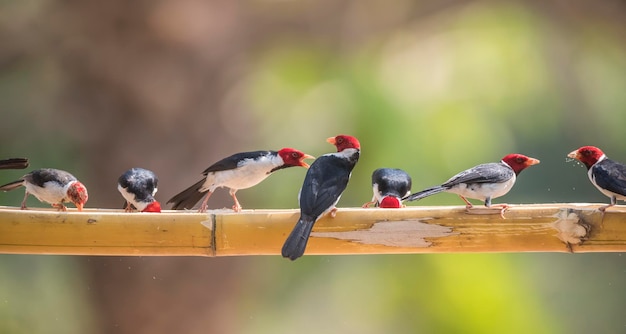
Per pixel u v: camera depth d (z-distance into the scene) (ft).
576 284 53.26
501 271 42.55
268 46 46.50
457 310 42.24
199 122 45.01
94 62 44.21
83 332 47.75
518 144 51.55
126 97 44.21
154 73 44.16
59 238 26.17
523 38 49.78
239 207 31.17
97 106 44.55
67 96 45.06
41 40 45.21
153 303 44.16
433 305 42.80
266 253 26.32
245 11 45.52
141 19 43.68
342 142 27.73
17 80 46.39
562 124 51.88
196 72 44.78
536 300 45.52
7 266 49.47
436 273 42.93
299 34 46.42
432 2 47.06
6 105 46.34
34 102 46.32
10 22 45.50
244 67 45.98
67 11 44.37
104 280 44.47
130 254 26.37
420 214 26.14
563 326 51.42
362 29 46.80
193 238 26.14
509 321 42.19
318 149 44.39
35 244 26.22
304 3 46.06
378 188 31.30
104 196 44.39
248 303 47.60
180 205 31.76
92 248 26.23
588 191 52.47
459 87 48.44
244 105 45.93
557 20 48.52
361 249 26.30
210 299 44.93
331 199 25.91
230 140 45.52
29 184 30.66
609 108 51.70
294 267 49.47
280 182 44.06
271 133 45.42
